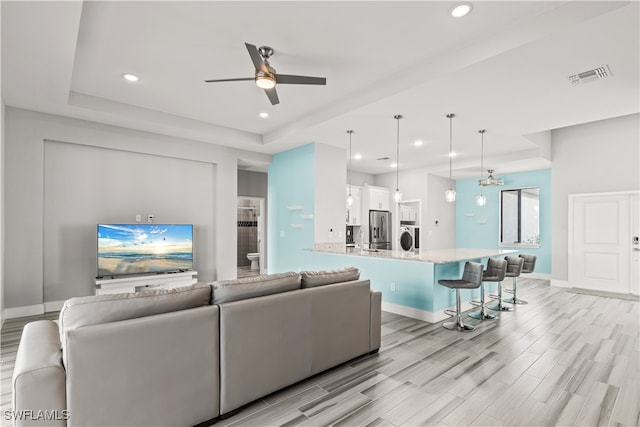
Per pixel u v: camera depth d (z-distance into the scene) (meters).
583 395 2.32
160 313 1.90
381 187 8.77
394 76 3.55
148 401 1.79
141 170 5.16
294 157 6.13
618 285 5.83
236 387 2.11
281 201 6.47
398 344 3.31
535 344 3.30
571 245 6.33
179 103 4.38
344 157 6.21
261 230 8.15
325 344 2.62
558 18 2.42
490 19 2.56
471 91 3.49
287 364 2.37
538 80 3.22
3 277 3.96
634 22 2.30
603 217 6.00
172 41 2.88
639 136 5.69
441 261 3.81
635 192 5.66
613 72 3.06
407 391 2.39
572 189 6.37
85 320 1.70
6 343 3.29
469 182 8.75
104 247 4.53
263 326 2.24
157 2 2.36
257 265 8.73
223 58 3.18
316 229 5.72
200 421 1.98
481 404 2.22
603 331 3.71
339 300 2.73
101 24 2.62
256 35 2.79
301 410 2.16
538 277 7.32
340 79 3.67
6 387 2.41
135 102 4.35
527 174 7.58
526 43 2.58
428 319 4.07
